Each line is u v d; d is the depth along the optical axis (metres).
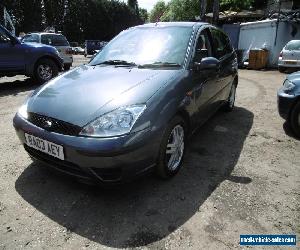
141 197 2.72
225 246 2.16
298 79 4.22
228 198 2.74
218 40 4.49
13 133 4.21
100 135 2.33
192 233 2.29
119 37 4.00
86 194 2.75
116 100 2.54
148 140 2.46
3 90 7.43
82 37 57.72
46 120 2.54
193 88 3.18
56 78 3.28
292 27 14.50
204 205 2.63
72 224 2.37
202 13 16.33
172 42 3.52
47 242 2.18
